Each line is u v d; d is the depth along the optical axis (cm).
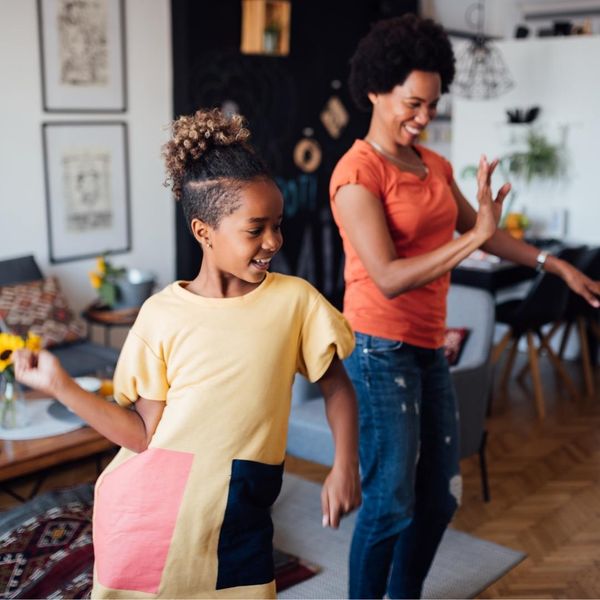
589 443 426
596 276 503
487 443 425
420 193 218
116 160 496
